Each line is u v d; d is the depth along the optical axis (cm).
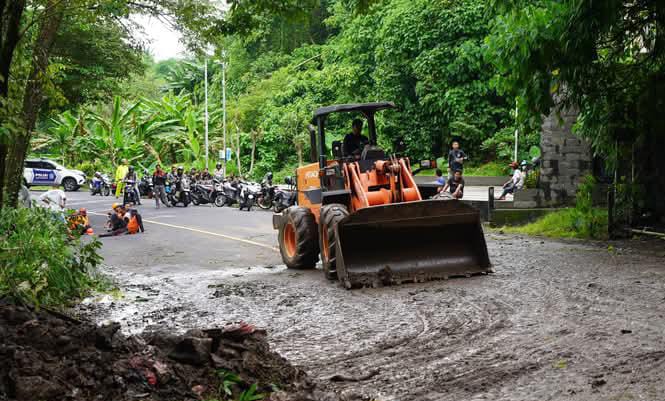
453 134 3322
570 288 823
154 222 2020
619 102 1358
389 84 3559
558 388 475
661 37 1280
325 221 942
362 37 3850
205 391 419
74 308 807
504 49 1249
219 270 1120
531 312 705
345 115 1132
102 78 2295
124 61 2286
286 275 1036
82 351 420
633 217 1345
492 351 571
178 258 1267
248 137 4503
